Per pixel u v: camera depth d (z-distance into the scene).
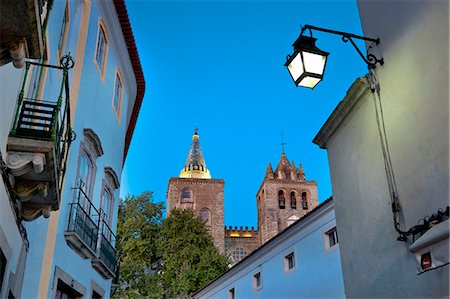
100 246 11.58
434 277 4.69
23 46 4.40
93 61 11.83
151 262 43.47
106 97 13.17
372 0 6.46
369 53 6.45
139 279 38.28
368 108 6.44
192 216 46.38
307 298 17.61
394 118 5.71
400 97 5.58
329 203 16.53
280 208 80.06
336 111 7.20
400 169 5.52
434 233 4.41
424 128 5.04
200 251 42.22
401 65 5.58
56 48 9.02
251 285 23.47
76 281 10.20
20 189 5.90
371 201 6.26
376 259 6.03
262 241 78.69
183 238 42.72
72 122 10.03
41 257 8.42
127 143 20.09
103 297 12.86
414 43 5.30
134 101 17.66
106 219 13.17
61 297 9.77
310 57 5.71
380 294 5.88
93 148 11.69
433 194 4.83
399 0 5.68
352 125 6.96
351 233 6.84
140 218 42.25
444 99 4.68
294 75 5.86
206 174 93.44
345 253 7.00
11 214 5.86
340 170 7.36
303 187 82.06
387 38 5.96
